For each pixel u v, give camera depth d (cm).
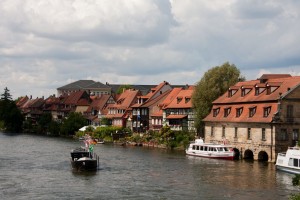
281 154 6391
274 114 7294
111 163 7256
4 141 12325
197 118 9950
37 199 4528
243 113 8100
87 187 5147
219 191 4919
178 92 12775
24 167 6750
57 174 6069
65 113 19400
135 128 13800
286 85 7706
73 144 11475
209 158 7994
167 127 10925
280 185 5247
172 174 6081
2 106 18312
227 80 10050
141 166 6881
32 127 18125
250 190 4962
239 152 8012
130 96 15238
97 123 16438
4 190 4953
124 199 4544
